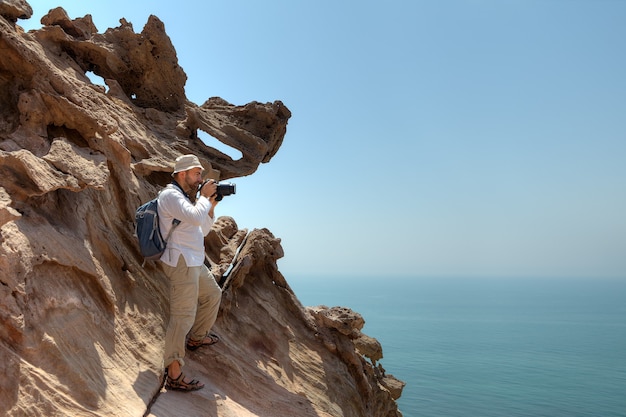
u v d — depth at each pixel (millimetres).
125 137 8883
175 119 11852
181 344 5953
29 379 4348
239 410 6609
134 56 11383
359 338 12305
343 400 9352
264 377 7887
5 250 4668
